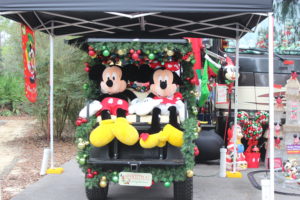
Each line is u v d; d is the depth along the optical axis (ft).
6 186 19.60
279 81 25.20
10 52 33.30
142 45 15.53
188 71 18.89
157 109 15.98
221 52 26.27
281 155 22.71
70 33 22.25
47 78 30.45
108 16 19.63
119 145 16.26
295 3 26.20
